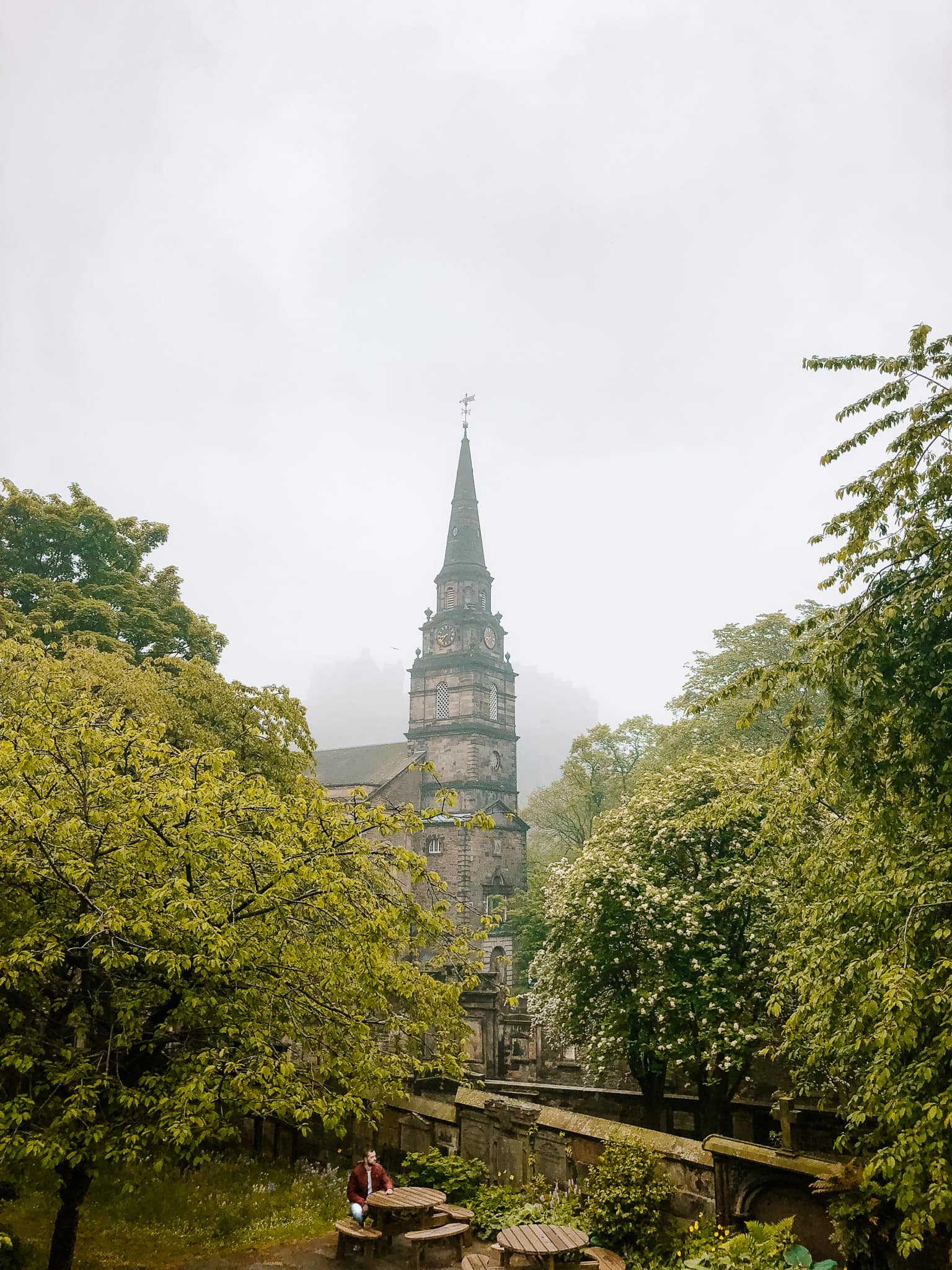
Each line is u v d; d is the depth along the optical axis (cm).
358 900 1148
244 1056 1017
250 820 1150
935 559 859
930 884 808
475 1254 1131
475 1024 2528
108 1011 1055
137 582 3322
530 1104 1438
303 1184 1535
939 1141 728
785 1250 956
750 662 3853
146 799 965
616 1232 1130
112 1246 1216
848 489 909
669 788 1938
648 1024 1825
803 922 1082
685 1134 1919
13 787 991
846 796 1170
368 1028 1170
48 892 1009
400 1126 1667
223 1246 1238
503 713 7488
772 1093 2083
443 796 1145
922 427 848
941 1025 793
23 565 3191
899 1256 950
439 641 7494
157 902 930
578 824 5662
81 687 1819
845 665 894
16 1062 893
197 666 2506
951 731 832
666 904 1764
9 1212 1318
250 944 997
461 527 7919
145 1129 911
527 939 4762
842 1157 1381
